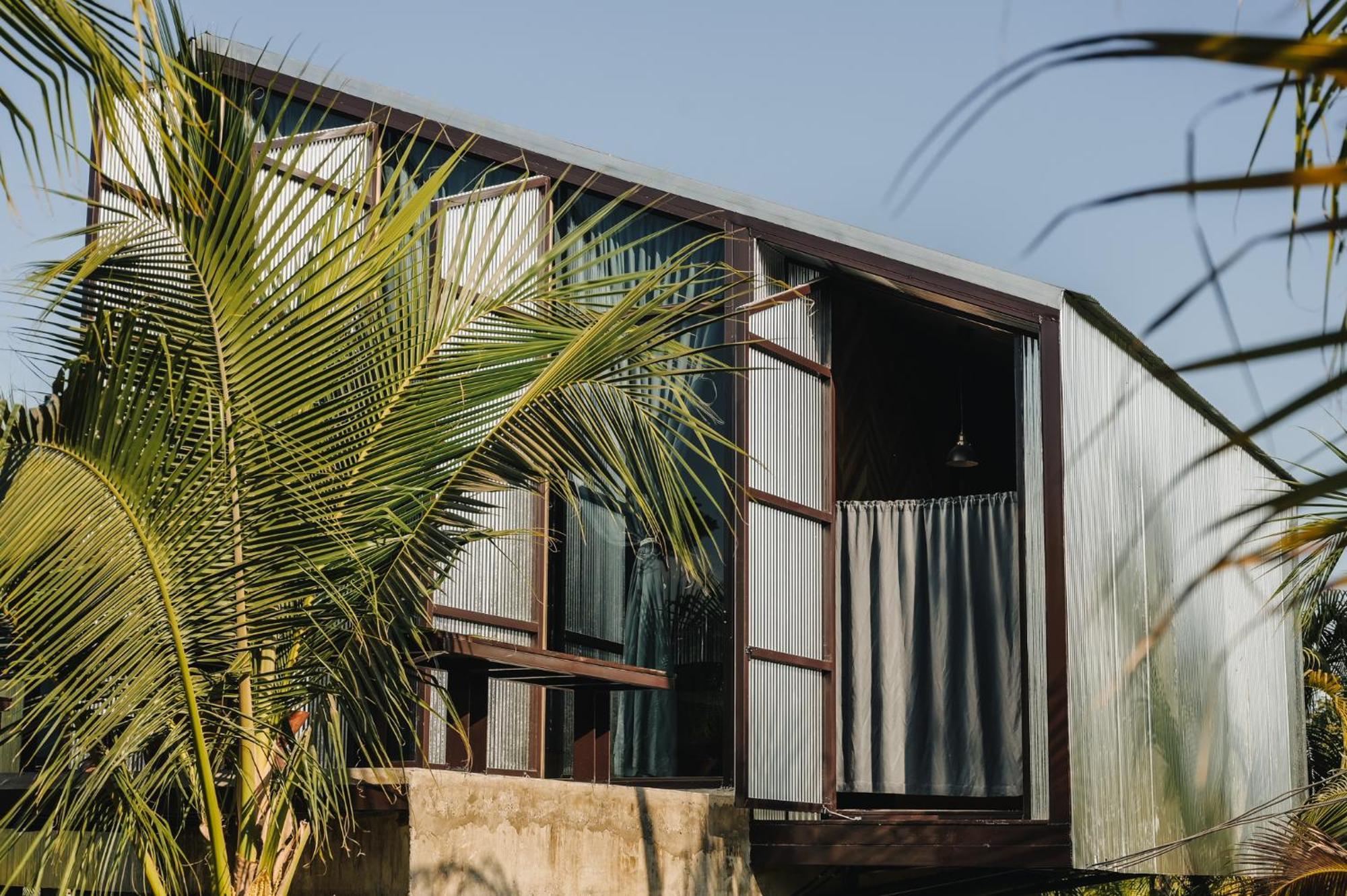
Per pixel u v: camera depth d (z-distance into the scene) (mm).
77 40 2158
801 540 8086
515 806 6086
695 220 8109
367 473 4977
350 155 4949
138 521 4602
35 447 4605
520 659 6160
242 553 4809
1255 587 9836
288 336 4770
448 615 6914
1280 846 8734
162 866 5836
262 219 4605
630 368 5453
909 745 7898
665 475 5527
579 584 7633
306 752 4898
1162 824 7750
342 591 4914
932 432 10234
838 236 7816
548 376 5188
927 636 7980
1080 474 7172
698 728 7578
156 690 4715
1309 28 1321
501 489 5258
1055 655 6871
